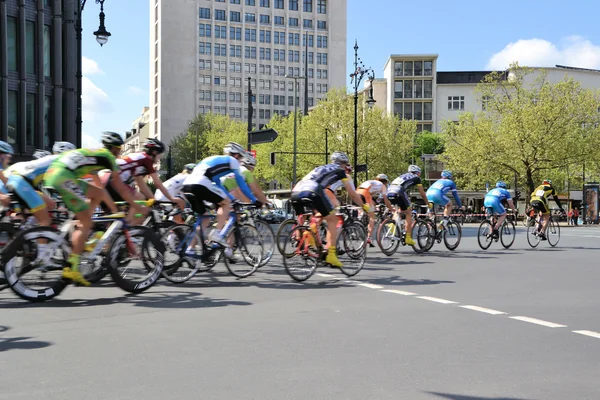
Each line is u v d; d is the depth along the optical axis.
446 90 93.50
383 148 56.97
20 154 32.50
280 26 130.25
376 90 99.12
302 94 130.88
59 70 34.75
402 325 6.01
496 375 4.29
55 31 34.66
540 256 14.28
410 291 8.41
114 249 7.67
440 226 15.32
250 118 32.47
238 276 9.70
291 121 65.94
